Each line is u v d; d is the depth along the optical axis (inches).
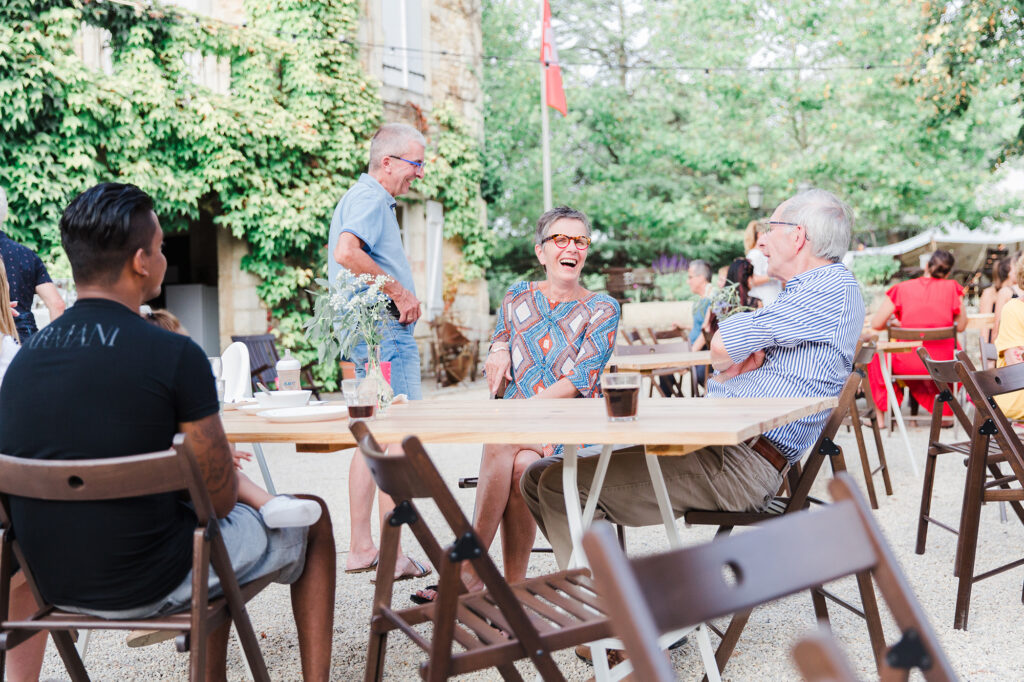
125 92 396.8
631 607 38.1
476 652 72.1
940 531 175.0
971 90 520.1
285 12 460.8
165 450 77.5
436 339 503.5
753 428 83.8
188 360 79.8
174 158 420.8
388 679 111.3
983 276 666.8
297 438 93.0
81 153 384.2
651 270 794.8
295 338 465.4
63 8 377.4
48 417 77.6
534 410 107.7
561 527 108.8
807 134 829.8
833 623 128.3
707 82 779.4
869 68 701.9
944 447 154.9
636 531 180.7
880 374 299.0
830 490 49.3
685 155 782.5
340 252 156.7
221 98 434.6
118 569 77.4
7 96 362.0
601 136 840.9
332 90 470.3
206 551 76.5
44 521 77.8
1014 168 799.7
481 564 70.4
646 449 83.4
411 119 518.0
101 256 81.3
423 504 211.3
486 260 564.4
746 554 44.3
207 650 91.7
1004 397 156.3
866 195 738.2
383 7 500.1
